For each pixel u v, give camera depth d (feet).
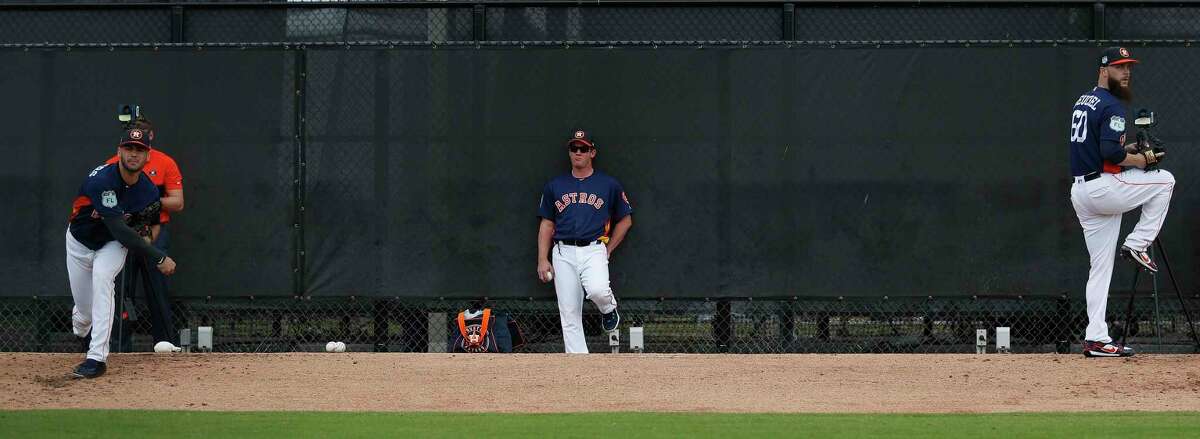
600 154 96.37
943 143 96.17
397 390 79.82
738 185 96.32
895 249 96.53
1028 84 96.07
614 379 82.74
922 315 97.35
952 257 96.53
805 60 96.07
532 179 96.68
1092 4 100.53
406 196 96.84
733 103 96.12
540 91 96.43
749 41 96.53
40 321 98.17
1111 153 84.07
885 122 96.02
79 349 98.63
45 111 96.63
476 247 97.04
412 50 96.53
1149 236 87.20
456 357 88.99
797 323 97.09
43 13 102.78
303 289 97.14
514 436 63.16
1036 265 96.32
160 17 102.58
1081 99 87.15
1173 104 95.81
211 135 96.73
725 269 96.63
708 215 96.48
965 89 96.07
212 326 98.02
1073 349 97.30
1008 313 97.55
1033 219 96.22
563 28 101.35
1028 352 97.71
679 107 96.17
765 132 96.22
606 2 100.53
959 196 96.27
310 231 97.04
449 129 96.63
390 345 98.48
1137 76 95.91
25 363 87.56
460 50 96.48
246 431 64.54
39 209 96.73
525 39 101.24
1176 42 95.61
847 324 97.30
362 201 96.89
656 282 96.73
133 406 75.15
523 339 98.48
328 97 96.68
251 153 96.73
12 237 96.89
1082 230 95.81
